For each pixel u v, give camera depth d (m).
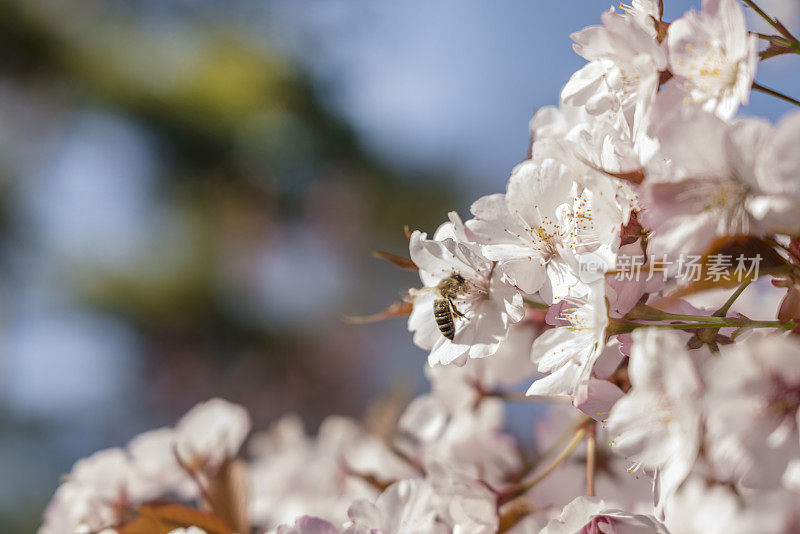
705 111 0.36
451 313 0.41
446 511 0.42
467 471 0.46
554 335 0.39
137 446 0.48
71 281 1.82
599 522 0.40
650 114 0.37
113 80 1.79
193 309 1.84
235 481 0.46
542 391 0.39
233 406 0.48
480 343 0.40
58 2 1.82
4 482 1.70
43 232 1.88
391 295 2.10
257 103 1.84
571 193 0.40
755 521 0.36
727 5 0.37
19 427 1.76
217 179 1.89
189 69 1.84
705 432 0.36
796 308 0.37
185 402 1.91
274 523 0.54
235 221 1.93
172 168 1.87
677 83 0.38
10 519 1.67
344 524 0.42
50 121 1.85
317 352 2.00
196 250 1.86
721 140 0.36
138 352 1.88
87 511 0.47
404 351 2.11
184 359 1.89
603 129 0.39
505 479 0.45
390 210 2.03
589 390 0.38
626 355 0.38
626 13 0.40
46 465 1.78
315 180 1.97
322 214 2.00
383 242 2.07
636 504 0.44
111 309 1.80
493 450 0.47
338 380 2.01
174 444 0.46
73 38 1.80
